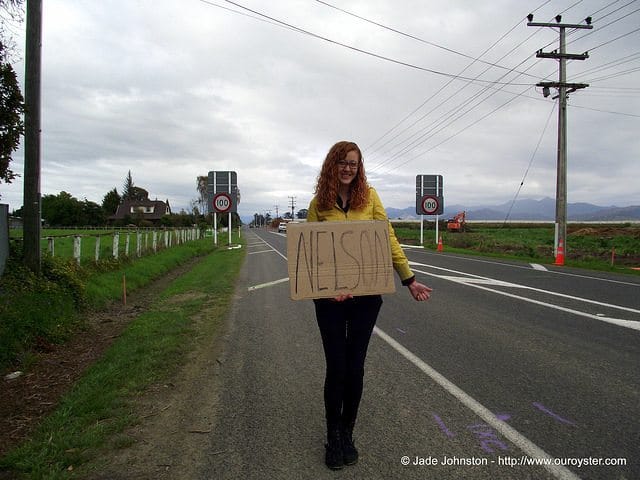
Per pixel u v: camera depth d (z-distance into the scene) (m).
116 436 3.36
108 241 21.89
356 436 3.38
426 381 4.51
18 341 5.56
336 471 2.90
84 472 2.90
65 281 7.88
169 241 23.55
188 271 16.08
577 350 5.59
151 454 3.12
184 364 5.12
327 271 2.89
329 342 2.96
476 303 8.82
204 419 3.68
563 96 21.69
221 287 11.30
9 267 7.26
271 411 3.84
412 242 36.97
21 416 3.89
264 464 3.00
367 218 3.06
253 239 46.53
